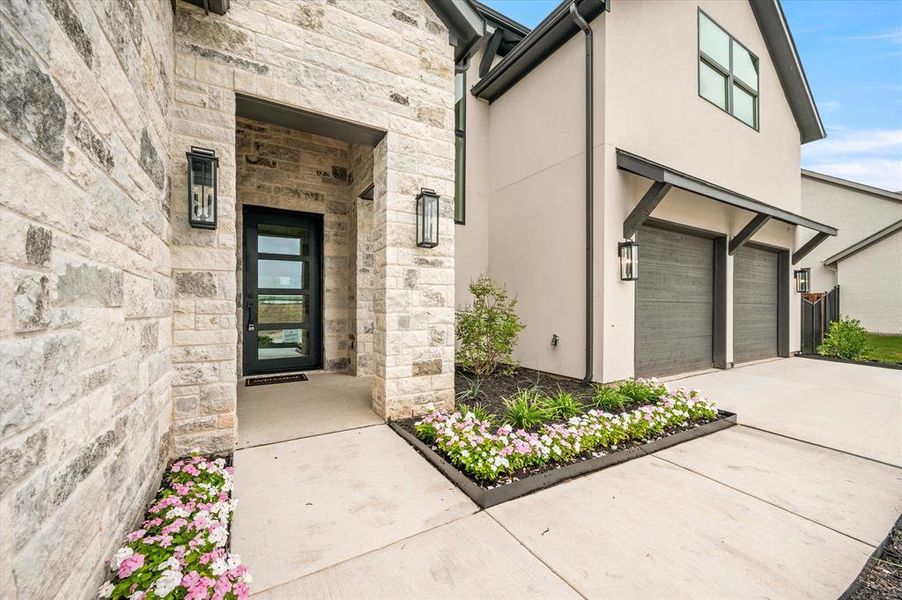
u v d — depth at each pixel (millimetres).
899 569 1561
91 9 1201
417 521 1870
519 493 2125
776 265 7465
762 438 3061
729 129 6109
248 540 1700
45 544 904
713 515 1939
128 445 1488
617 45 4590
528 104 5664
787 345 7355
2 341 771
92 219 1188
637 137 4793
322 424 3180
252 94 2695
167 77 2234
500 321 5016
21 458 821
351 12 3105
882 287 11172
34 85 899
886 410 3811
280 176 4938
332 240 5293
